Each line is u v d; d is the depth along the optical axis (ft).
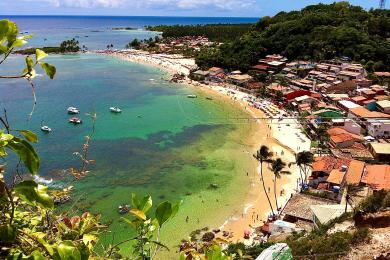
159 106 303.48
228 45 446.19
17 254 9.25
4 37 9.87
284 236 118.93
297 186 174.70
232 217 151.23
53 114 269.85
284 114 276.21
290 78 349.61
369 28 427.74
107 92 343.67
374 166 175.11
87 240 13.09
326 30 412.57
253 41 428.97
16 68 388.57
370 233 68.08
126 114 279.90
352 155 197.36
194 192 169.89
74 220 14.44
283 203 159.84
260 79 367.66
